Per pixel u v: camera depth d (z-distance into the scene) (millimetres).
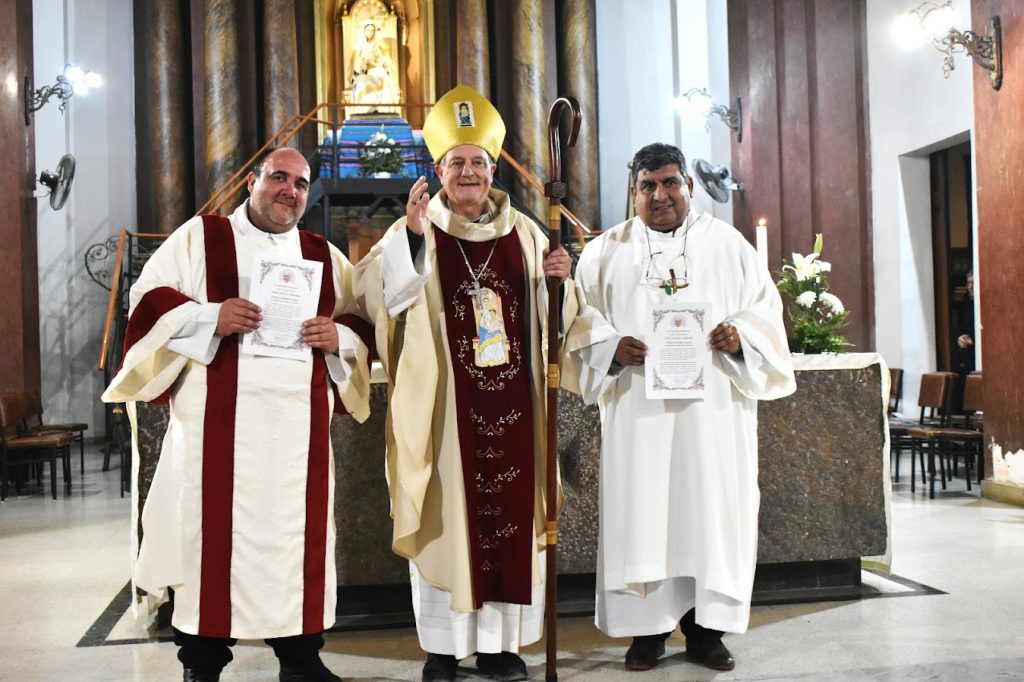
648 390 3373
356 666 3553
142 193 12898
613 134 13625
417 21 13711
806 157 10656
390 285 3227
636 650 3492
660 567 3404
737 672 3410
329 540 3213
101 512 7387
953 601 4316
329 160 12203
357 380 3389
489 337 3373
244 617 3045
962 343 9242
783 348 3459
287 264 3156
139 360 3045
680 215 3590
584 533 4277
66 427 9367
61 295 12133
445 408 3352
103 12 12805
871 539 4500
